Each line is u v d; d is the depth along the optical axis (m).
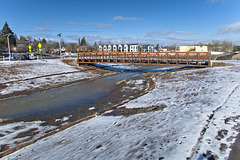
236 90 11.77
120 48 105.25
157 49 154.75
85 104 15.37
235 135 5.65
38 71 30.17
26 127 10.59
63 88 22.53
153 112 10.42
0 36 81.75
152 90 18.69
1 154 7.14
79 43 147.00
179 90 15.98
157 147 5.61
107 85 24.39
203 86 15.65
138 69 45.78
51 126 10.67
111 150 6.02
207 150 4.93
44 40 131.50
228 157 4.52
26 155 6.75
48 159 6.13
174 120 8.05
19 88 20.86
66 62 43.91
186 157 4.69
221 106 8.81
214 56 73.38
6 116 12.74
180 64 35.19
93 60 43.94
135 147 5.89
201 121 7.20
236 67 28.31
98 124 9.54
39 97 17.98
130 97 17.00
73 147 6.88
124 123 9.14
